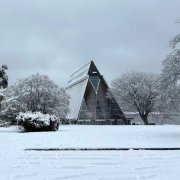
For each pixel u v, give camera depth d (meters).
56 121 31.62
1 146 15.47
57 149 14.07
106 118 71.25
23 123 30.53
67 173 8.71
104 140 18.44
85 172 8.87
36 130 30.69
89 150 13.95
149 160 11.01
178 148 14.05
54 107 47.47
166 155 12.19
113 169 9.33
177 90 23.91
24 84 45.84
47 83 47.00
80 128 37.88
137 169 9.31
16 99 44.50
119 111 71.75
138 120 81.88
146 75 71.44
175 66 23.98
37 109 45.50
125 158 11.52
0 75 42.12
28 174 8.53
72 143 16.62
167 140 18.28
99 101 72.06
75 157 11.84
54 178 8.04
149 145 15.23
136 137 20.86
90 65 73.88
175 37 24.77
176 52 24.39
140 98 69.88
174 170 9.09
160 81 24.84
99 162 10.68
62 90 49.38
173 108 24.58
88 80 72.44
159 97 25.17
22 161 10.86
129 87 71.75
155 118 73.00
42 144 16.25
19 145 15.90
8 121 45.22
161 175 8.36
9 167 9.65
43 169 9.35
